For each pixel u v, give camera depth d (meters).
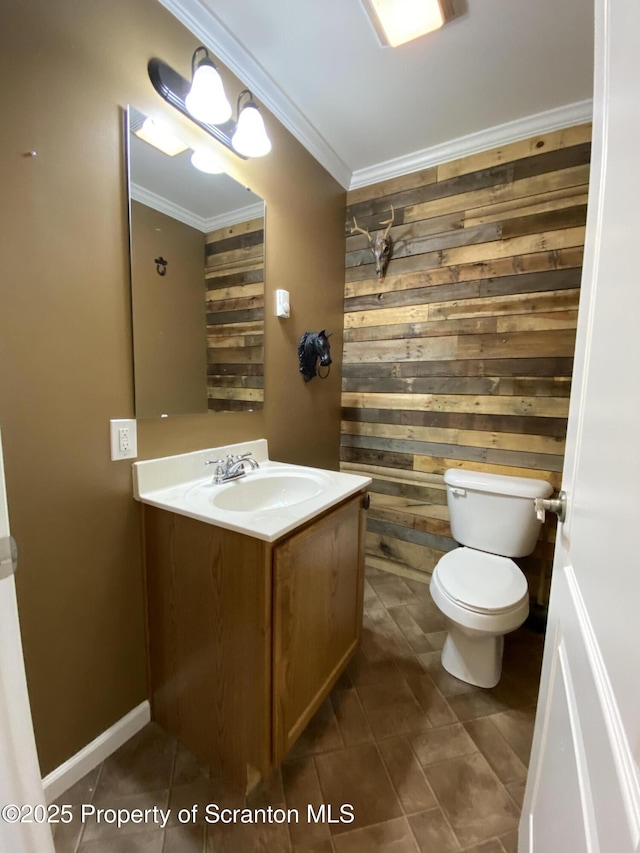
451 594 1.45
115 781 1.14
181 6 1.21
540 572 1.87
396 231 2.17
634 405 0.40
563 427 1.81
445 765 1.20
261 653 1.02
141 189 1.17
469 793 1.12
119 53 1.08
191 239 1.35
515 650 1.74
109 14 1.04
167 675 1.26
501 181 1.87
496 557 1.71
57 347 1.00
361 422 2.38
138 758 1.21
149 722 1.33
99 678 1.18
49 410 1.00
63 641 1.08
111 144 1.08
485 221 1.92
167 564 1.20
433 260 2.07
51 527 1.03
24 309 0.93
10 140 0.87
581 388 0.68
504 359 1.92
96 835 1.00
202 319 1.42
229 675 1.10
